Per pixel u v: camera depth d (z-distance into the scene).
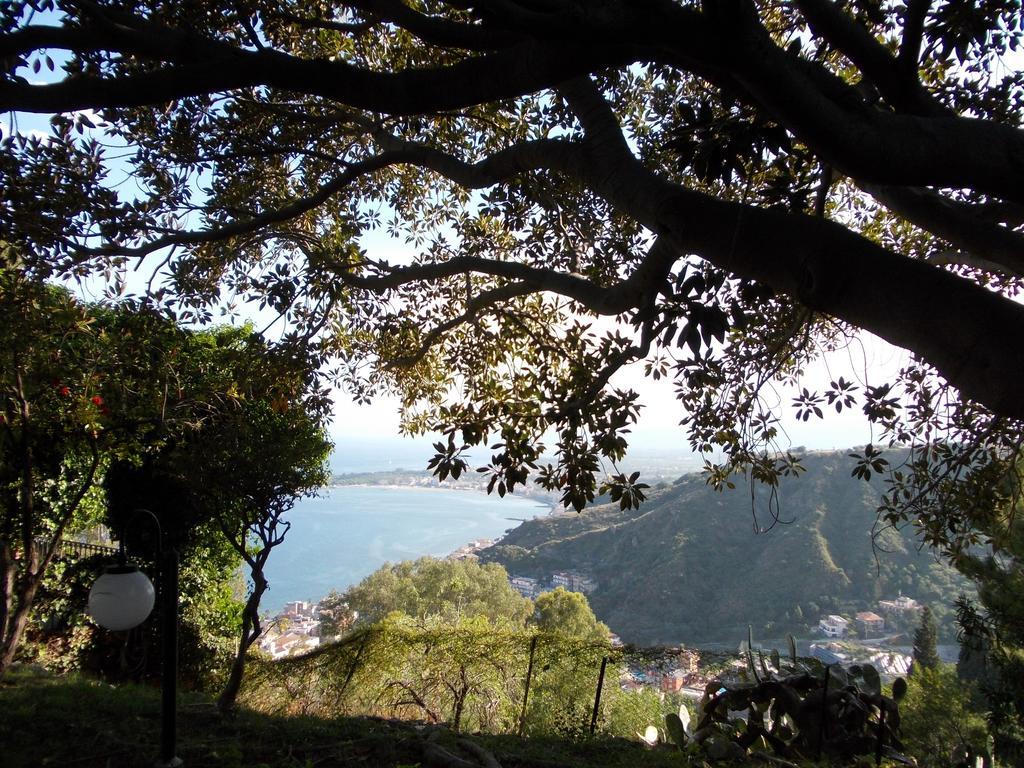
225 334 10.07
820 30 3.51
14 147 5.26
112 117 6.24
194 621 9.46
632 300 4.54
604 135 4.30
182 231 5.70
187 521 8.64
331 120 6.46
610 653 6.97
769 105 2.69
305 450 6.94
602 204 7.18
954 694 10.76
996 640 9.77
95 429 6.56
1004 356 2.58
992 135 2.68
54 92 2.99
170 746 3.49
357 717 5.77
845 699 5.41
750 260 3.28
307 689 7.63
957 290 2.78
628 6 2.48
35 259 5.30
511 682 7.17
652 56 3.18
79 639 8.61
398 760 3.99
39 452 7.86
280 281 6.33
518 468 4.55
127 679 8.25
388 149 6.80
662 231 3.69
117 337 6.51
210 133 6.57
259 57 3.08
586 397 4.76
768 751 5.23
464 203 8.88
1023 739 9.17
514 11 2.51
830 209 7.41
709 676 6.52
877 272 2.93
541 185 6.89
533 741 5.14
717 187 6.91
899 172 2.70
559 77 3.01
